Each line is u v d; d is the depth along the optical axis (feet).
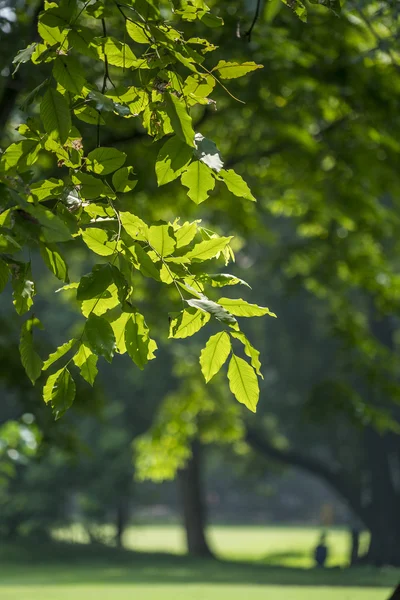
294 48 37.14
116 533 147.43
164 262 12.11
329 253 59.67
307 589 81.30
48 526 138.10
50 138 11.80
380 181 47.11
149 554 135.85
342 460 139.85
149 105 12.49
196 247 12.28
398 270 84.28
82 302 12.00
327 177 49.90
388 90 39.19
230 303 12.33
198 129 44.65
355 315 68.80
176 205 50.31
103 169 12.23
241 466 154.92
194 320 12.30
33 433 51.55
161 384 133.39
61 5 11.81
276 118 44.11
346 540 196.34
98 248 11.91
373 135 40.22
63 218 11.92
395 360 62.64
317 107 44.24
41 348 57.21
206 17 12.83
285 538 202.39
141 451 71.72
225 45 35.65
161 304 63.31
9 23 35.17
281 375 134.21
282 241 122.72
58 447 52.47
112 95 12.41
